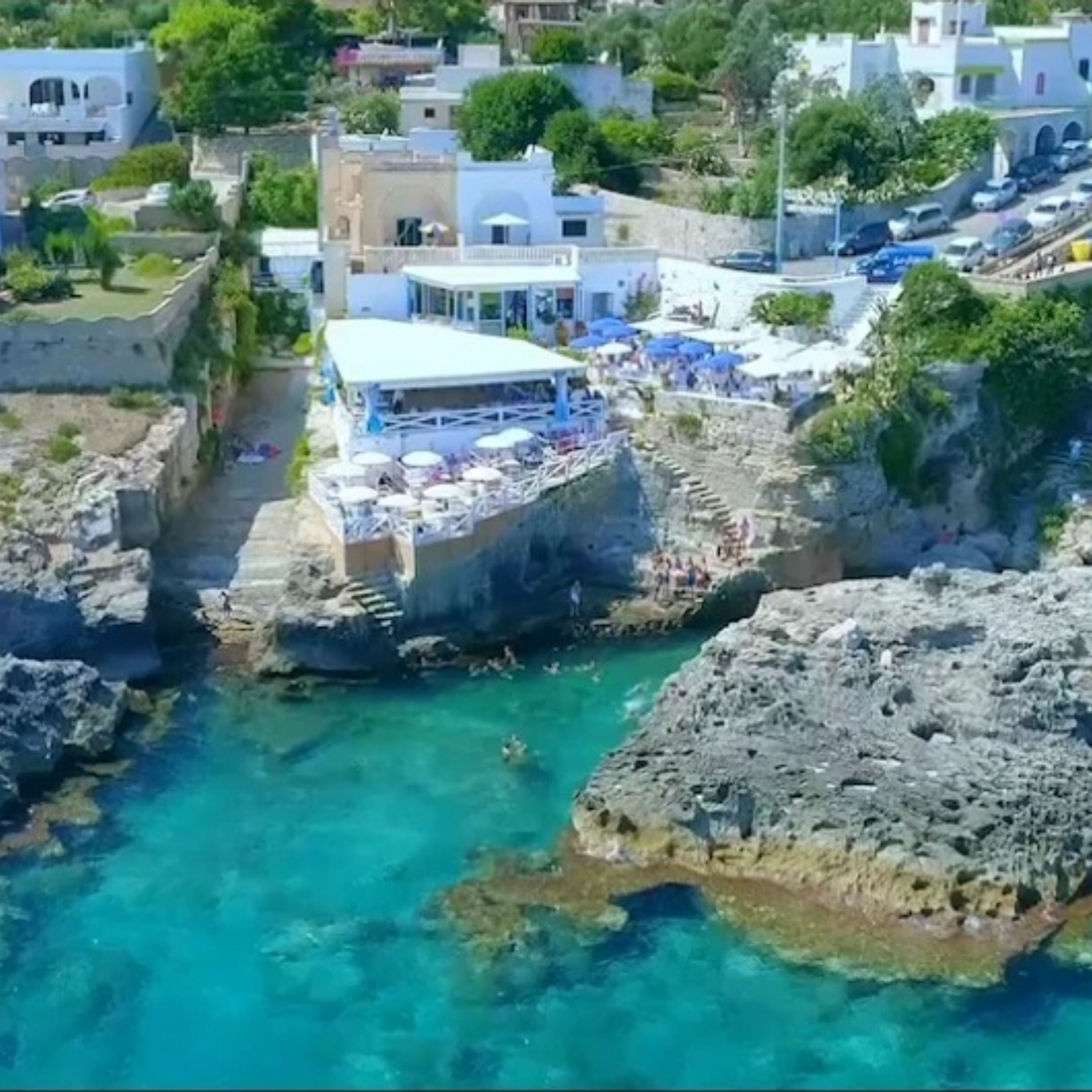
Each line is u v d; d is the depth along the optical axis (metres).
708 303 81.38
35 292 74.38
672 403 70.25
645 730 52.38
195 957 43.88
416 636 61.91
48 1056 40.03
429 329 75.38
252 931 44.97
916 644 54.12
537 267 82.38
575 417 70.19
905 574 69.94
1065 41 111.38
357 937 44.69
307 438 72.50
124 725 56.25
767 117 110.38
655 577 66.94
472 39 137.88
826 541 67.88
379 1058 40.06
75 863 48.12
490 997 42.31
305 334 88.88
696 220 90.50
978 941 44.00
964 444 72.44
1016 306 75.38
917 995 42.28
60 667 55.06
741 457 68.69
